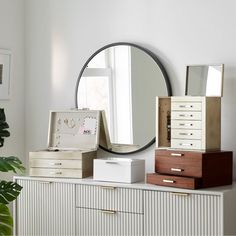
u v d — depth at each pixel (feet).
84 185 15.03
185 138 14.24
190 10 15.31
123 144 16.26
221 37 14.92
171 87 15.62
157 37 15.80
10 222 15.29
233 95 14.76
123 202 14.49
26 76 17.95
